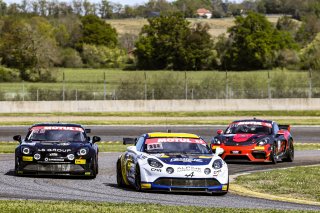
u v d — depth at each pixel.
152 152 56.94
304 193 56.69
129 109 197.38
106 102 196.12
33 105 192.50
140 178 54.44
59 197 50.91
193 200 50.97
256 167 80.69
